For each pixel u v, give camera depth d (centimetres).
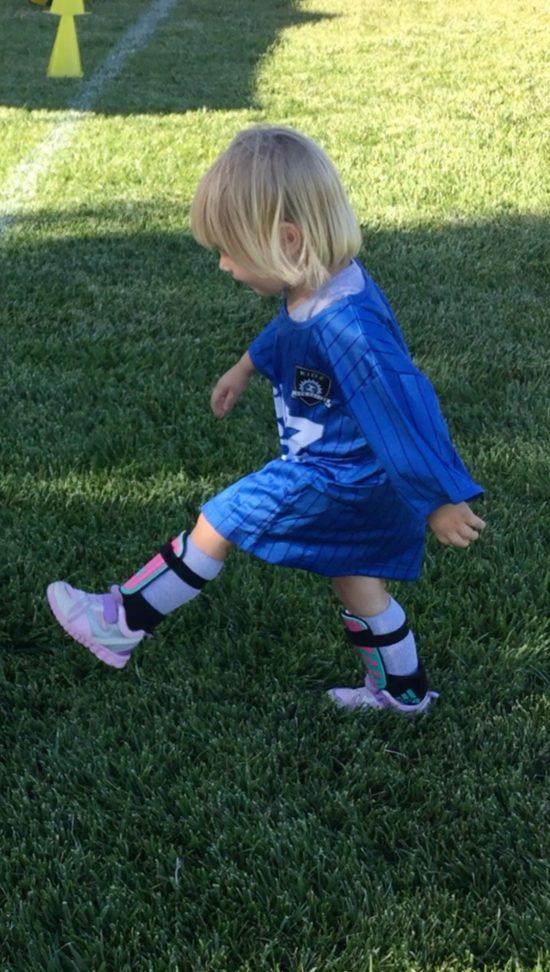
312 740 255
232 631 292
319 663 278
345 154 746
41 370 436
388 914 209
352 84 991
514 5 1484
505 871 221
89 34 1235
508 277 543
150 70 1038
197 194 213
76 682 274
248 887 216
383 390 205
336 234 207
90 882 220
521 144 783
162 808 234
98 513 341
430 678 274
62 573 313
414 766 247
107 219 613
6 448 379
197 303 507
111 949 204
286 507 224
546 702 264
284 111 876
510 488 359
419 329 478
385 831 230
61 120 835
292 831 228
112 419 396
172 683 271
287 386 224
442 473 206
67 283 525
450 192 668
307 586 307
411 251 571
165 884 218
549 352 462
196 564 235
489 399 419
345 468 221
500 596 304
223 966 202
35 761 248
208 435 386
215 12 1412
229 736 253
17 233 588
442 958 204
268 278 211
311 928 207
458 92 960
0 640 288
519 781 240
